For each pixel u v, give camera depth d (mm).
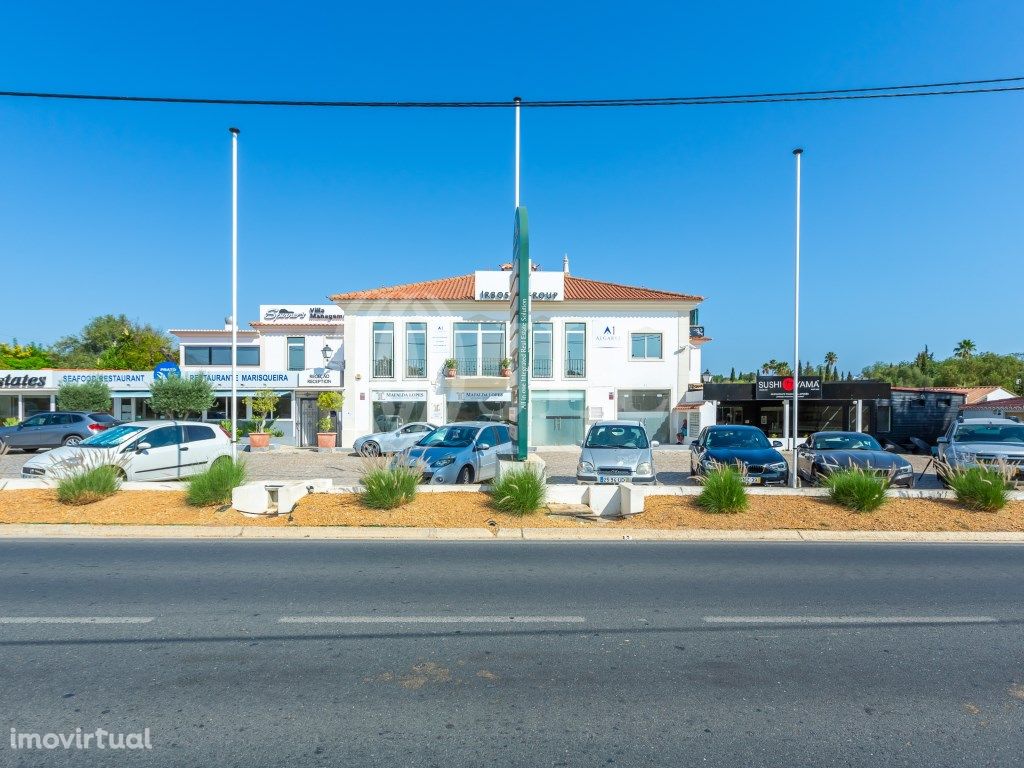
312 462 22641
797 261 17484
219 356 37719
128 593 6406
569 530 9555
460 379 31031
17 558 7883
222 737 3664
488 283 31234
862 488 10414
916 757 3500
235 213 17422
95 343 66188
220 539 9117
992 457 13648
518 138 16094
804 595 6504
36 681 4371
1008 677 4547
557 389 31359
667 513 10344
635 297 31516
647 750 3561
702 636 5320
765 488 11586
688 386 31500
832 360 82625
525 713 3975
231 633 5305
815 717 3943
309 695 4195
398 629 5430
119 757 3447
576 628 5488
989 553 8531
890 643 5191
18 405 34719
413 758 3467
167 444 13641
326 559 7922
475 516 10117
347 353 30984
